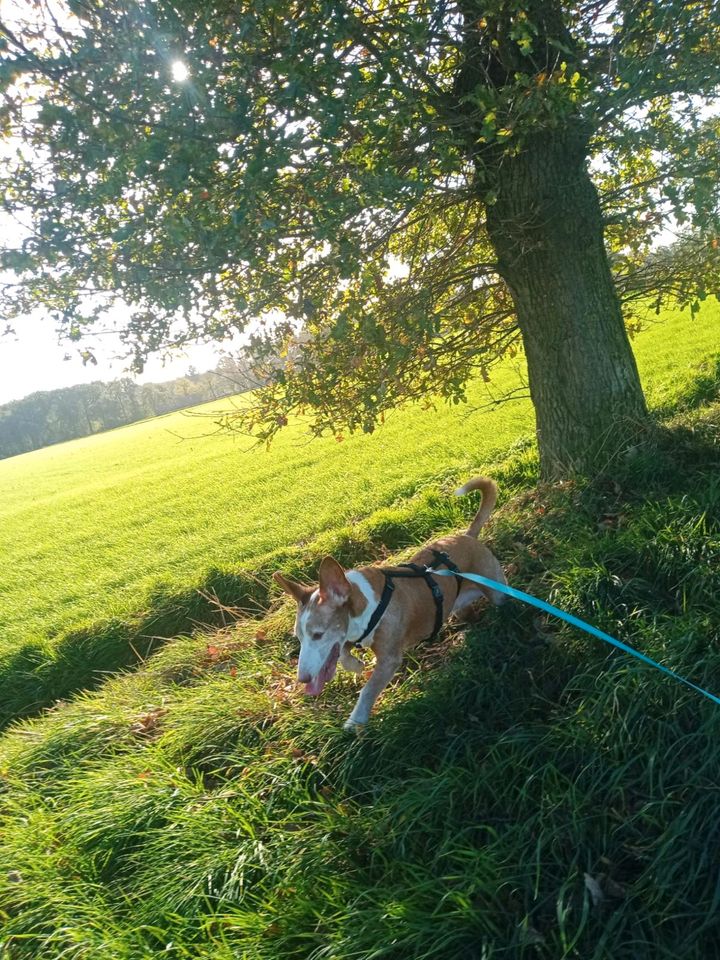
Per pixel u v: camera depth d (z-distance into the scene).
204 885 3.29
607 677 3.41
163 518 13.84
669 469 5.20
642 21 4.34
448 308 5.80
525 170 5.13
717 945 2.44
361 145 4.29
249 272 4.65
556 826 2.93
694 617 3.57
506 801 3.19
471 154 4.82
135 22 3.69
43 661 7.33
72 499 20.88
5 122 4.00
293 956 2.87
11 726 6.69
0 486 31.77
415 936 2.65
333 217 3.93
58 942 3.26
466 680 3.84
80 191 4.00
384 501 9.26
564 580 4.29
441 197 5.23
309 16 4.04
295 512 10.59
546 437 5.96
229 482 15.73
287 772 3.82
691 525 4.23
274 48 4.02
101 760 4.70
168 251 4.01
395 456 12.15
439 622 4.24
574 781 3.11
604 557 4.28
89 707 5.50
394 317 5.11
